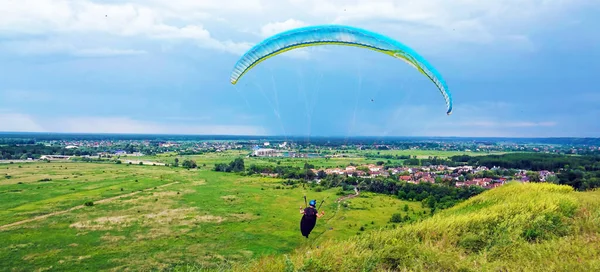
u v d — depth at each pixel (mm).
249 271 9438
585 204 14156
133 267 34000
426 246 9812
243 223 49031
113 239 41844
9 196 60562
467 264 8398
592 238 10000
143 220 49469
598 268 7422
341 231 43188
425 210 52094
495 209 13797
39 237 41688
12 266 33625
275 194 66688
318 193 67062
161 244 40469
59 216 50156
